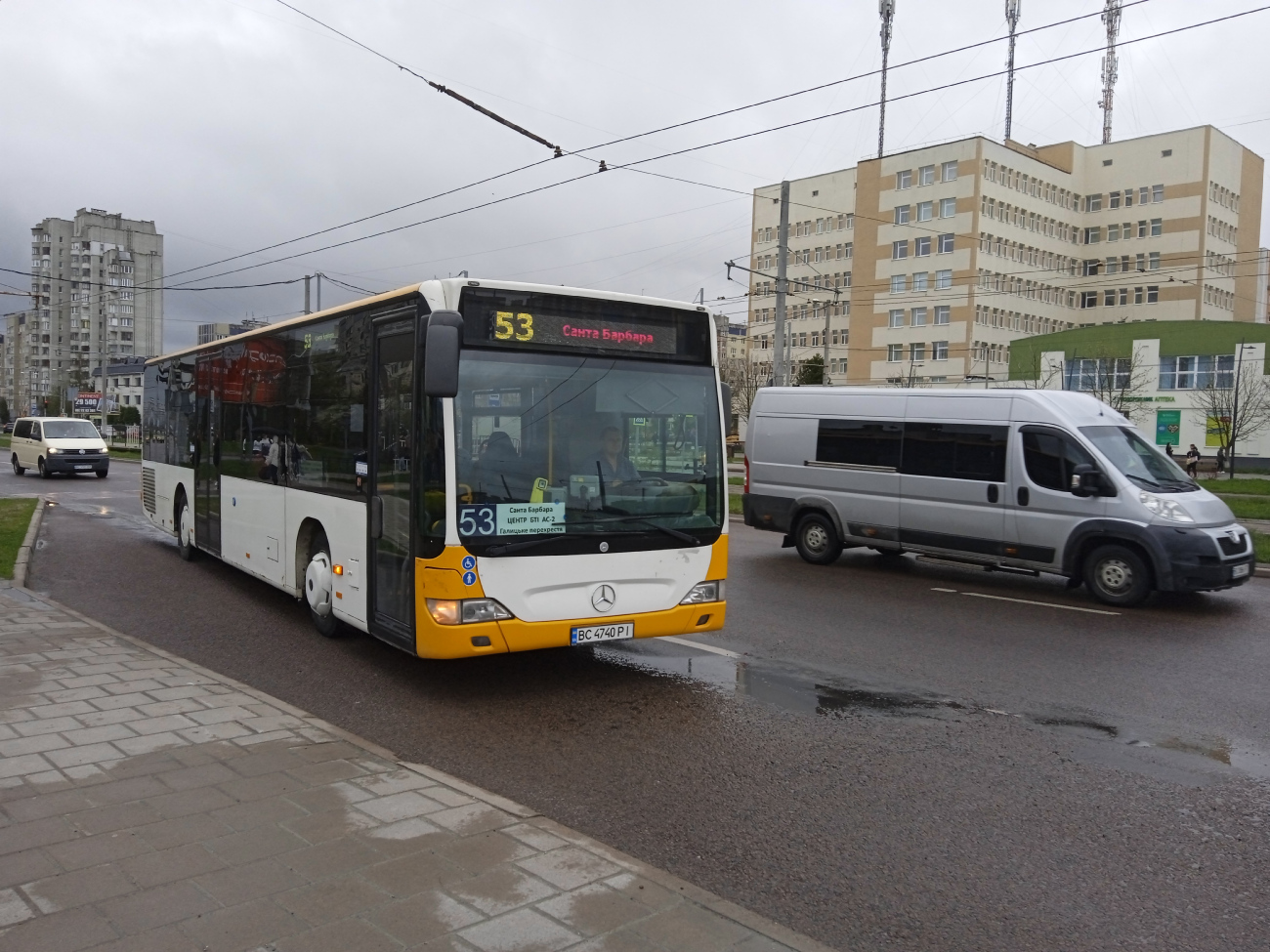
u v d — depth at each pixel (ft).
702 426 24.20
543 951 10.57
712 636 29.86
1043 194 246.68
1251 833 15.52
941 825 15.57
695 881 13.43
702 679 24.62
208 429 39.19
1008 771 18.21
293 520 29.63
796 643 28.86
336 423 26.43
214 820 13.87
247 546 34.17
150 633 29.25
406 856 12.80
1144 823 15.84
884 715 21.70
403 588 22.16
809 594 37.65
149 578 39.29
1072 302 259.19
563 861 12.79
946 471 40.86
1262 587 41.09
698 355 24.32
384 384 23.54
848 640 29.50
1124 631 31.40
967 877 13.74
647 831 15.08
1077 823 15.79
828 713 21.75
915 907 12.80
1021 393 39.14
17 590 33.14
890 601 36.17
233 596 35.47
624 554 22.72
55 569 41.42
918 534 41.78
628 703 22.30
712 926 11.26
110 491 87.56
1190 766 18.66
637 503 23.03
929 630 31.12
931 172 235.20
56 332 387.34
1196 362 184.65
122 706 19.56
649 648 28.02
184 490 43.06
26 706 19.44
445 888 11.95
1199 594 38.96
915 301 237.66
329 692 22.90
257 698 20.34
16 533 49.73
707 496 24.12
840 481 44.52
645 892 12.00
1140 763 18.84
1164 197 248.11
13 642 25.22
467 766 17.92
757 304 287.89
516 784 17.04
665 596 23.36
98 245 380.58
